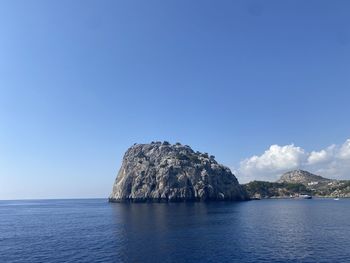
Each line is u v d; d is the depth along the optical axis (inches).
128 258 2452.0
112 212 7263.8
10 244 3250.5
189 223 4569.4
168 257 2456.9
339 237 3265.3
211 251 2642.7
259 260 2348.7
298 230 3799.2
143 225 4407.0
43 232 4158.5
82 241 3267.7
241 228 4001.0
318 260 2329.0
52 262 2411.4
